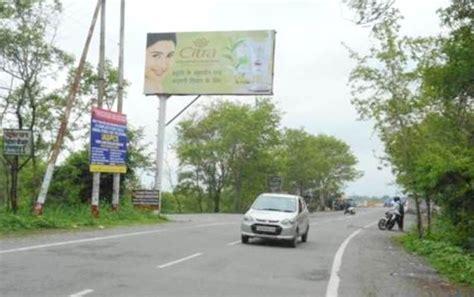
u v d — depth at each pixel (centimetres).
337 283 1205
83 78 3122
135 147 3847
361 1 880
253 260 1528
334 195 10531
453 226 2175
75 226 2247
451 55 1148
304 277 1271
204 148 6544
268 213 2027
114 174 2970
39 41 2684
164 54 3894
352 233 3025
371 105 2677
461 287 1288
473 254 1866
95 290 976
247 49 3788
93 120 2639
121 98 2962
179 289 1033
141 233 2188
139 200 3412
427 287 1241
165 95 3912
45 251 1450
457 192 2038
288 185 8000
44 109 2970
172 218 3519
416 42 2556
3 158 3011
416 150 2533
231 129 6425
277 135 6706
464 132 1991
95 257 1397
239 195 6712
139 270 1228
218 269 1316
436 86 1221
